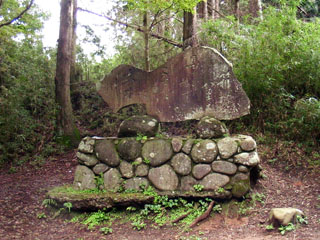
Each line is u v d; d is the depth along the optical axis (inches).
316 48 234.8
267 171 208.2
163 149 182.5
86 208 169.6
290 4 268.7
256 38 251.6
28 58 390.3
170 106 194.4
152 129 193.3
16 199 194.9
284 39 237.8
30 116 328.8
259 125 249.3
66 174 253.9
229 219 158.7
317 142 221.5
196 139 181.0
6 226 159.3
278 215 140.6
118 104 207.5
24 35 458.0
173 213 165.3
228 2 430.0
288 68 237.9
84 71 493.4
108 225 162.1
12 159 290.0
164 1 281.6
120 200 167.9
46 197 184.9
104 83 211.9
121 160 187.6
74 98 411.8
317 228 136.1
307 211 157.2
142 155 184.9
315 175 197.3
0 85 338.6
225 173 169.3
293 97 230.8
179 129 299.7
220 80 183.8
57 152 306.5
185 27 313.7
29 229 159.9
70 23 338.3
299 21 259.6
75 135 326.3
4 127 296.4
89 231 157.5
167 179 176.4
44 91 353.4
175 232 150.4
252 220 154.6
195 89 188.9
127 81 206.7
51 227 163.3
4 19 395.5
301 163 211.0
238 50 264.4
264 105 248.1
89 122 378.9
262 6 367.2
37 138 314.7
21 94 335.0
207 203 166.1
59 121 325.1
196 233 147.8
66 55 332.2
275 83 240.5
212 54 186.5
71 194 177.0
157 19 381.4
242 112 178.1
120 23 370.6
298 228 136.9
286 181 196.5
